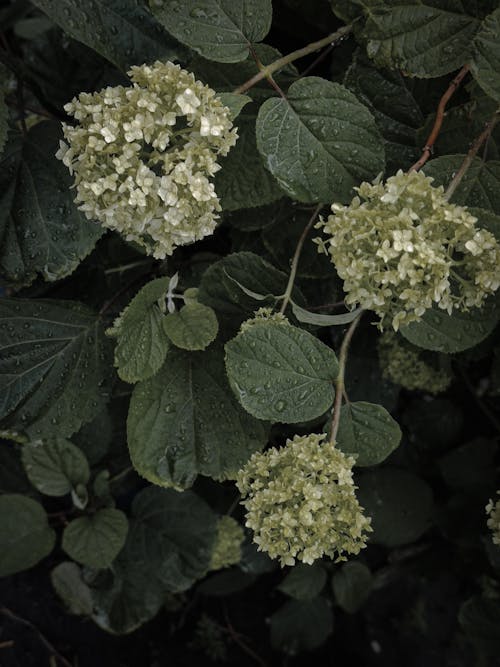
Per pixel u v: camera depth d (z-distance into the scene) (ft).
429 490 3.68
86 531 3.51
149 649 4.30
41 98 3.11
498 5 2.31
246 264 2.56
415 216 2.09
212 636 4.36
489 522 2.46
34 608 4.18
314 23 2.84
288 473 2.20
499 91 2.32
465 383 3.71
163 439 2.59
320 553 2.19
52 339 2.76
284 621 4.01
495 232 2.28
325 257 2.85
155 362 2.48
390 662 4.32
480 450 3.70
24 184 2.63
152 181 2.16
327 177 2.35
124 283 3.11
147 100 2.15
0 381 2.71
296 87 2.33
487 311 2.33
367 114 2.33
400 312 2.18
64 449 3.44
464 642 4.21
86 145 2.18
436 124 2.39
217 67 2.47
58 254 2.61
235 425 2.60
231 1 2.30
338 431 2.36
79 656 4.18
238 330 2.60
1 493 3.66
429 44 2.37
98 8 2.41
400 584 4.35
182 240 2.26
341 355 2.37
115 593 3.73
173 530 3.67
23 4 3.26
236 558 3.71
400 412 3.80
